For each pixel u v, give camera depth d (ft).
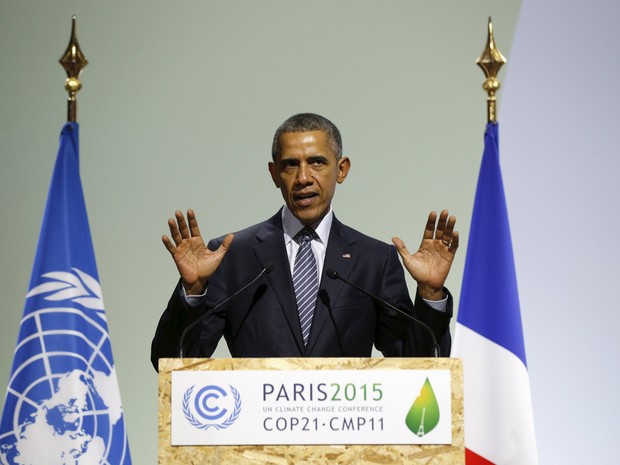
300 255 21.45
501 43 30.89
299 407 15.23
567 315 30.14
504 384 18.94
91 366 18.51
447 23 30.78
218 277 21.26
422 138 30.40
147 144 30.53
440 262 18.70
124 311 30.04
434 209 30.19
